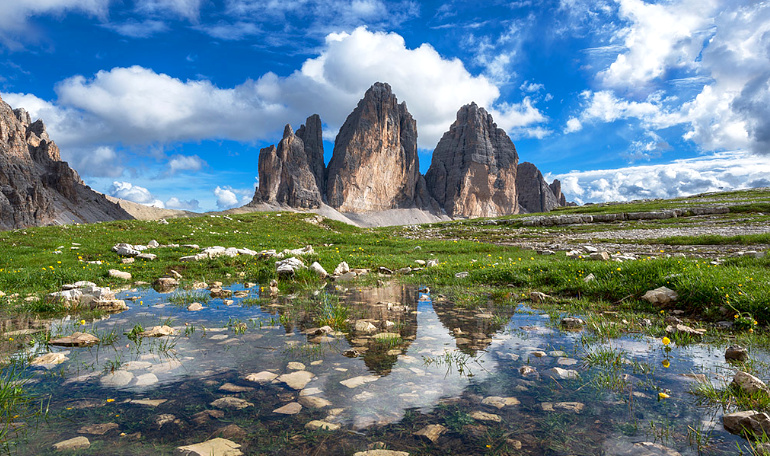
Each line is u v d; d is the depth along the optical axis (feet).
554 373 15.34
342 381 14.49
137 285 42.06
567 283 35.83
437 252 79.87
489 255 67.97
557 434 10.51
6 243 68.95
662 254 66.13
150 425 10.95
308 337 20.89
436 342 20.01
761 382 12.87
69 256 57.88
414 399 12.91
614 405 12.44
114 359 17.13
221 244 80.59
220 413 11.78
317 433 10.55
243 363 16.53
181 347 18.97
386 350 18.49
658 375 15.11
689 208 182.19
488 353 18.08
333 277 47.47
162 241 80.12
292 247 81.61
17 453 9.43
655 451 9.57
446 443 10.02
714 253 67.51
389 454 9.47
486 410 12.05
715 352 18.10
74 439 10.12
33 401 12.65
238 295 35.45
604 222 175.94
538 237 120.57
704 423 11.16
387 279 46.80
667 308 27.81
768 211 165.68
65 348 18.85
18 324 24.23
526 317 26.08
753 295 23.90
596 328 22.61
